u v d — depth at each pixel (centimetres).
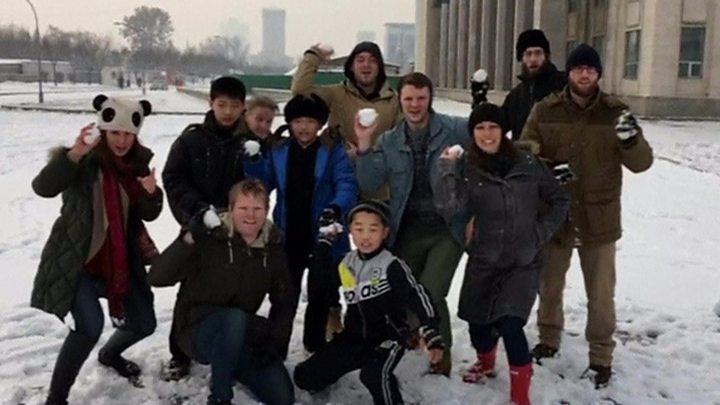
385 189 499
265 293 453
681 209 1112
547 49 543
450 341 484
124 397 454
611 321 480
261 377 444
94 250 420
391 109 514
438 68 6475
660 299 663
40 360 506
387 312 433
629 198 1204
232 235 437
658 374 503
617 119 455
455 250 471
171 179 457
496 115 433
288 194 490
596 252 477
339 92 519
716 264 786
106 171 423
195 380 474
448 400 456
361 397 461
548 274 504
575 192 476
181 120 2989
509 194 435
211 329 431
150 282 430
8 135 2325
